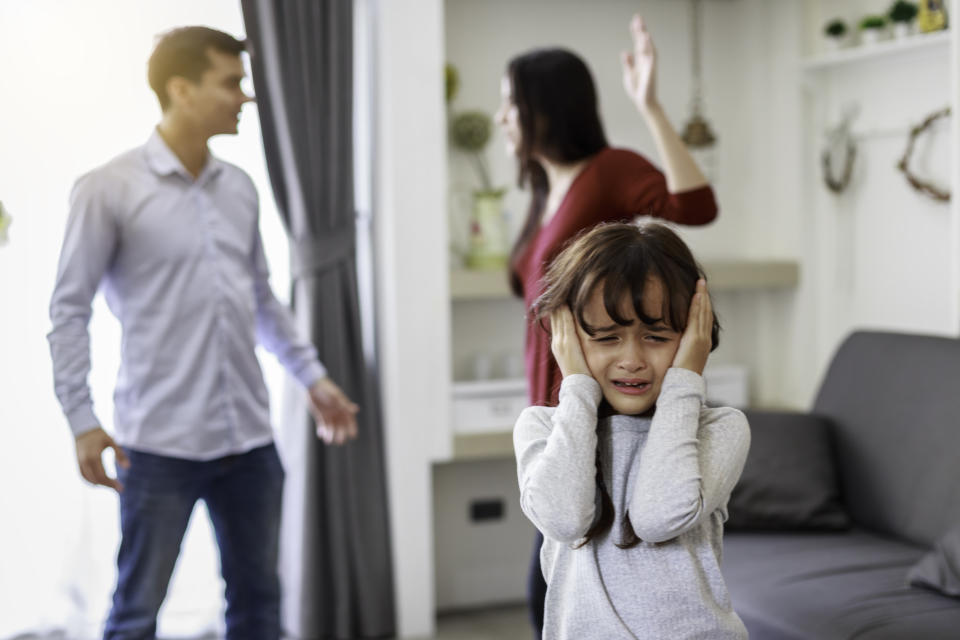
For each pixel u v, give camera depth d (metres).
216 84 2.25
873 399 2.81
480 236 3.48
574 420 1.39
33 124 3.07
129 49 3.11
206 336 2.30
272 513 2.42
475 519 3.68
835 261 3.66
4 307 3.10
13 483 3.13
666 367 1.43
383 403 3.38
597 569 1.39
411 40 3.20
